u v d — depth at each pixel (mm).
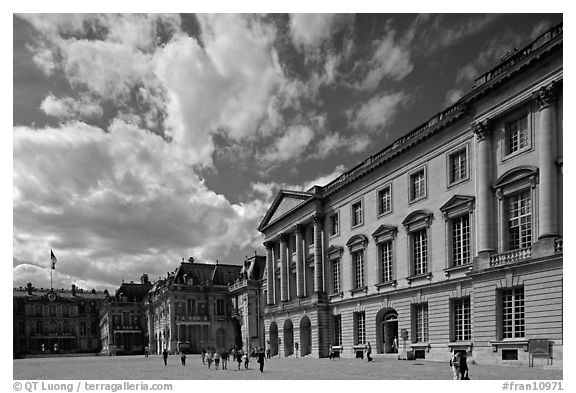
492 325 38812
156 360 81125
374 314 56812
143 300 143625
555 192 35500
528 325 35781
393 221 54750
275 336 82562
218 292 119250
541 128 36469
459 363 28156
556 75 35719
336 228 66562
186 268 122375
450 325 45656
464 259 44875
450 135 47188
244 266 119562
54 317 156250
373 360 52062
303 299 71375
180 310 115250
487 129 41625
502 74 39688
